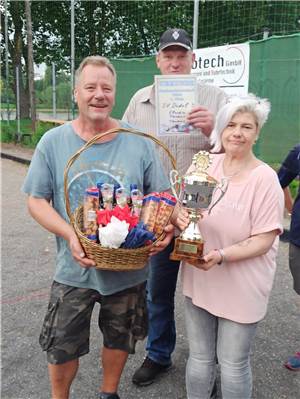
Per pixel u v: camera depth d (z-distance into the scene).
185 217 2.15
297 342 3.34
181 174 2.83
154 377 2.86
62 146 2.22
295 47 7.23
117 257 1.94
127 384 2.84
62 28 20.69
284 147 7.57
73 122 2.28
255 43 7.53
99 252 1.93
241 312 2.09
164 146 2.17
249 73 7.57
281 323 3.61
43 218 2.17
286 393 2.78
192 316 2.28
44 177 2.21
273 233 2.05
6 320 3.59
